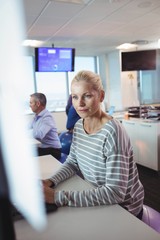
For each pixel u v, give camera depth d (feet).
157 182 10.68
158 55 22.29
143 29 14.87
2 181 1.40
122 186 3.27
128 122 13.21
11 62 1.39
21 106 1.48
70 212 3.09
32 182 2.10
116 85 23.18
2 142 1.42
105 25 13.56
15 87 1.42
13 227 1.39
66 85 23.52
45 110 9.48
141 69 17.26
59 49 15.23
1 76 1.37
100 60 24.99
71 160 4.49
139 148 12.64
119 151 3.31
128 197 3.56
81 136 3.99
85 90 3.51
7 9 1.37
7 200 1.38
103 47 20.43
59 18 11.85
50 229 2.71
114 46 20.26
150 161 11.97
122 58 17.57
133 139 13.01
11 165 1.56
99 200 3.20
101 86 3.68
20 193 1.94
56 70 15.44
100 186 3.56
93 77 3.57
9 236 1.36
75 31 14.62
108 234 2.59
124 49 21.85
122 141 3.38
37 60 14.94
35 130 9.17
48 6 10.10
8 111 1.44
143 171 12.21
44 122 9.18
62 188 3.90
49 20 12.08
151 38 17.75
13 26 1.39
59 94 23.36
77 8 10.55
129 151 3.54
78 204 3.20
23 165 1.79
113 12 11.30
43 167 5.25
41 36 15.40
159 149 11.51
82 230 2.68
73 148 4.39
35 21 12.10
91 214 3.03
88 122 3.78
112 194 3.20
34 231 2.67
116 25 13.66
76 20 12.32
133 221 2.84
